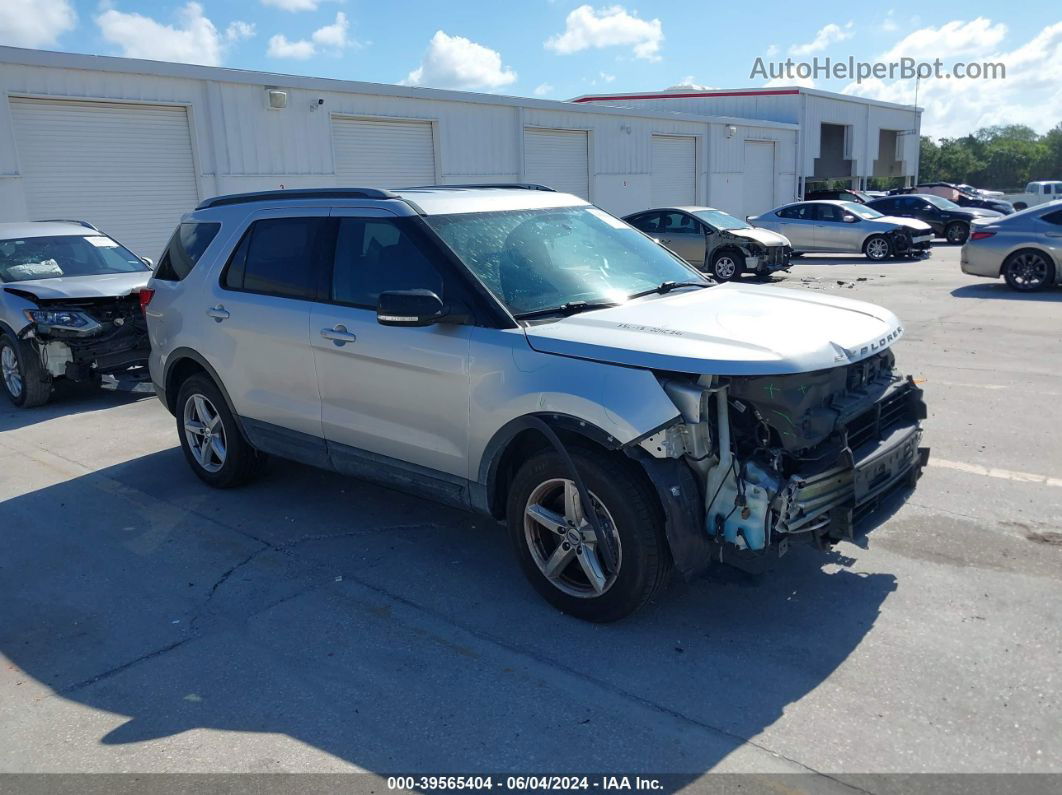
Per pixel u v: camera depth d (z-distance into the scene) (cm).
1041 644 352
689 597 405
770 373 333
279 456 524
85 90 1469
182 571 457
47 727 322
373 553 471
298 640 380
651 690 332
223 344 532
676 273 485
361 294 454
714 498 354
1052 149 11169
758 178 3488
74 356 824
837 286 1572
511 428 384
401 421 437
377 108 1952
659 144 2881
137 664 365
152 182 1602
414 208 442
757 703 321
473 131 2189
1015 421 660
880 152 5203
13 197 1406
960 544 449
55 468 649
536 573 400
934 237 2628
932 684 328
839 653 352
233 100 1686
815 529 358
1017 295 1346
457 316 404
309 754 300
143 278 909
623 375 351
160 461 655
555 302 415
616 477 354
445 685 340
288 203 512
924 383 789
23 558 482
